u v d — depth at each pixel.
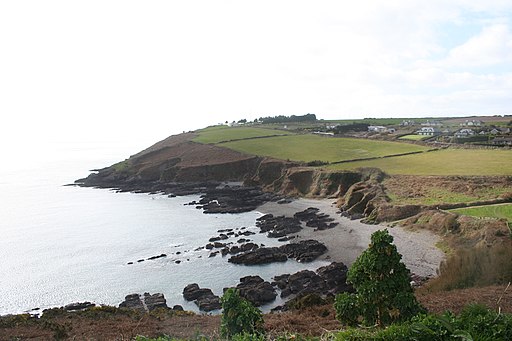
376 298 13.12
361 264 13.55
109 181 110.88
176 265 46.09
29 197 93.81
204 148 115.94
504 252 28.61
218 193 88.81
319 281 38.47
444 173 68.19
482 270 27.64
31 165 171.12
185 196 90.31
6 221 69.75
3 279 43.47
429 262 40.88
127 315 27.42
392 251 13.26
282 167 92.12
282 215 67.62
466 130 127.12
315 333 18.27
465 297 21.72
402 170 74.00
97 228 64.00
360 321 15.24
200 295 37.28
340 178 77.38
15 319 26.48
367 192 65.50
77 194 96.88
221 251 49.72
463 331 9.95
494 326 10.50
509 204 51.84
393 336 10.30
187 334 21.12
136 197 91.06
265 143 115.75
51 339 22.05
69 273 44.69
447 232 46.56
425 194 61.00
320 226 57.78
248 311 15.27
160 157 117.62
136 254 50.47
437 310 19.58
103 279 42.66
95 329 23.56
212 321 24.44
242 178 99.19
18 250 53.25
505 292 22.31
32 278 43.53
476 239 42.88
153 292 39.00
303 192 81.56
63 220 70.00
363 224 56.88
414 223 51.75
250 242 52.91
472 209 50.94
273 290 37.59
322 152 99.75
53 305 37.25
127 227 64.12
